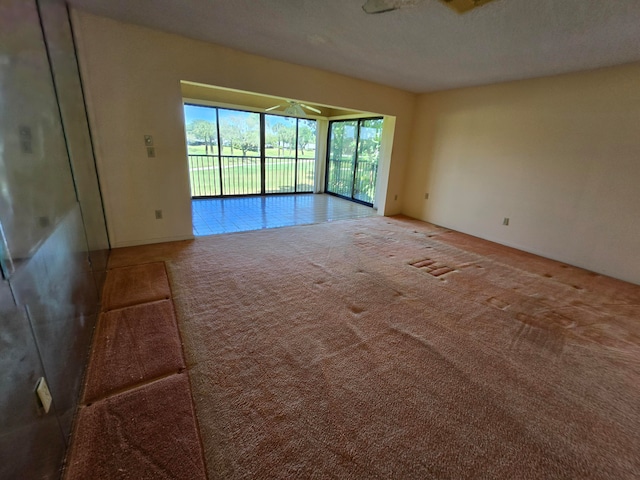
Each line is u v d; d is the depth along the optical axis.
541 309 2.46
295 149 7.17
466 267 3.29
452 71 3.58
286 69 3.65
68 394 1.28
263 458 1.18
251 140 6.60
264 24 2.59
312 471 1.14
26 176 1.14
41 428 0.99
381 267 3.15
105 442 1.21
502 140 4.06
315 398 1.48
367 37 2.72
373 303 2.41
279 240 3.84
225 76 3.31
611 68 3.03
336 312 2.24
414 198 5.45
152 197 3.35
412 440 1.29
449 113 4.67
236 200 6.36
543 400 1.54
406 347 1.90
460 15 2.18
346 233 4.32
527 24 2.24
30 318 0.99
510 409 1.48
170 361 1.67
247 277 2.74
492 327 2.16
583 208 3.38
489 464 1.21
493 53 2.89
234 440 1.25
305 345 1.86
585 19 2.09
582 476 1.18
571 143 3.41
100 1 2.33
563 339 2.06
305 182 7.57
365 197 6.52
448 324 2.17
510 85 3.88
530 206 3.86
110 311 2.11
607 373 1.76
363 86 4.39
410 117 5.18
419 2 2.03
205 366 1.65
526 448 1.28
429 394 1.54
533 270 3.30
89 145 2.69
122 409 1.36
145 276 2.66
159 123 3.17
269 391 1.50
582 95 3.27
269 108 6.09
